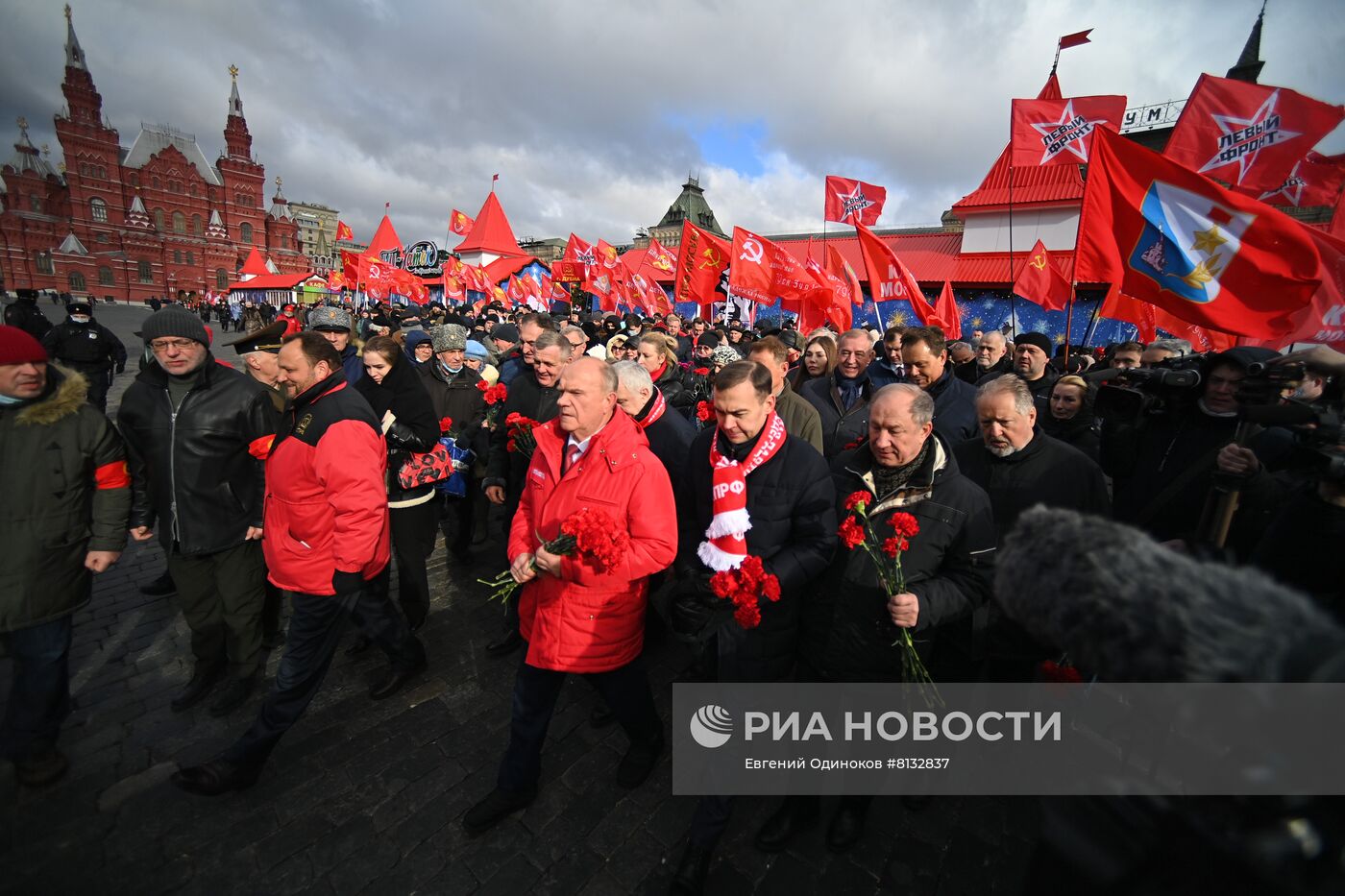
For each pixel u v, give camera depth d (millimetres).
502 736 2779
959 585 2014
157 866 2045
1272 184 5074
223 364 2869
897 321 20656
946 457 2086
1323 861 590
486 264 34344
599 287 11984
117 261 60031
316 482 2311
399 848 2166
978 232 20094
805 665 2250
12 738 2301
